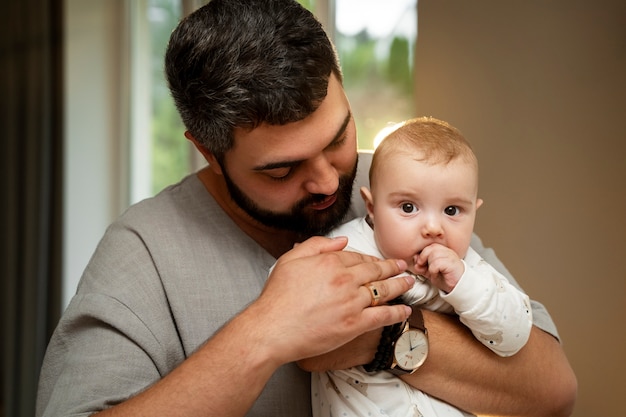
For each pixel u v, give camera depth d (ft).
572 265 6.07
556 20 6.13
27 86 12.26
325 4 9.50
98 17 12.62
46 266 12.14
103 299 3.80
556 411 3.88
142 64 12.73
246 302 4.00
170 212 4.20
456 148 3.72
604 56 5.76
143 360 3.71
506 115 6.58
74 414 3.43
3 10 12.61
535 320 4.10
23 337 12.21
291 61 3.41
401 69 8.67
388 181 3.77
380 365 3.60
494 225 6.74
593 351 5.94
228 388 3.18
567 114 6.07
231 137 3.61
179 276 3.97
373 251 3.96
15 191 12.35
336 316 3.24
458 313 3.59
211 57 3.57
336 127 3.63
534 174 6.36
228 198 4.24
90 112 12.62
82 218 12.60
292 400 3.93
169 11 12.25
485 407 3.76
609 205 5.76
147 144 12.71
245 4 3.64
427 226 3.65
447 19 7.04
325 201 3.91
